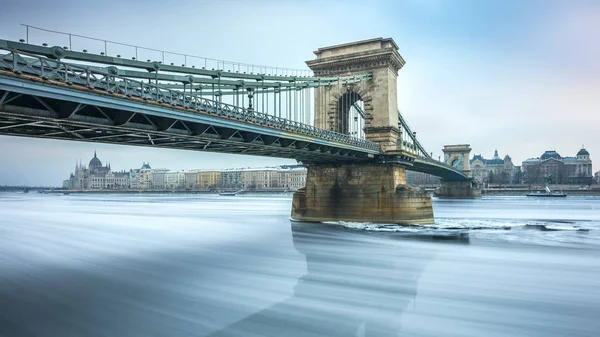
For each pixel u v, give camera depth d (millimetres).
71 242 39750
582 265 28094
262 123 30281
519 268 27406
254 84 32031
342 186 50281
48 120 18688
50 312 19562
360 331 17516
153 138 26062
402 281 24656
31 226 55031
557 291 22453
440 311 19750
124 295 22109
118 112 21375
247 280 25000
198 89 28125
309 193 52281
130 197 192750
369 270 27266
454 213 72875
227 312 19672
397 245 35938
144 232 47469
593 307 20016
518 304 20531
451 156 157250
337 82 45562
